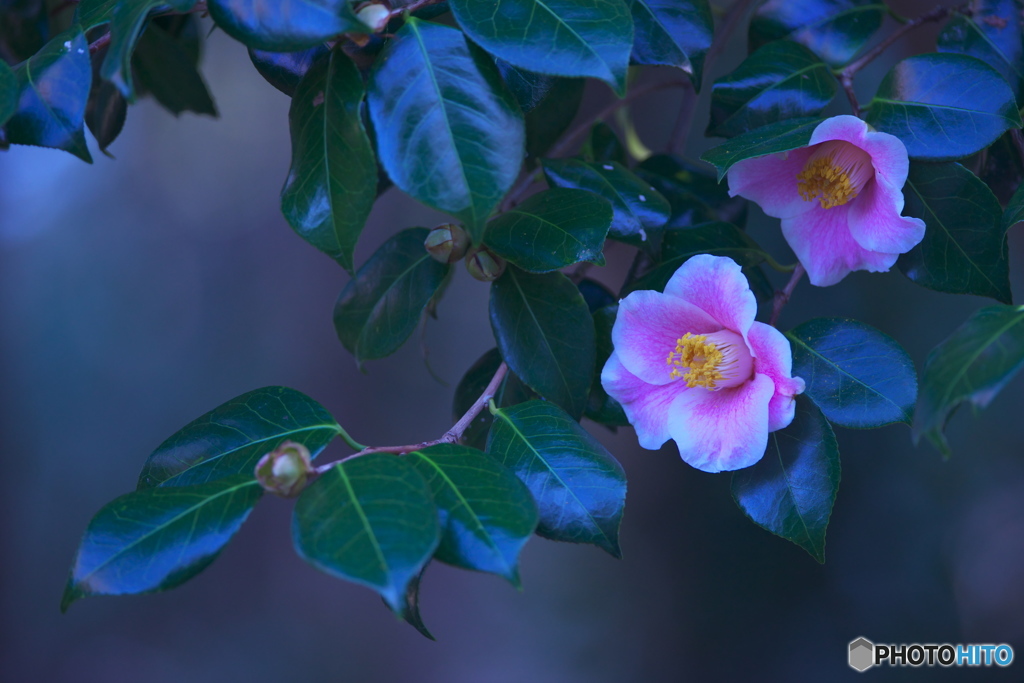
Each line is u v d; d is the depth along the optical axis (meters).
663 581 2.75
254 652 3.36
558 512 1.33
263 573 3.43
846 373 1.36
